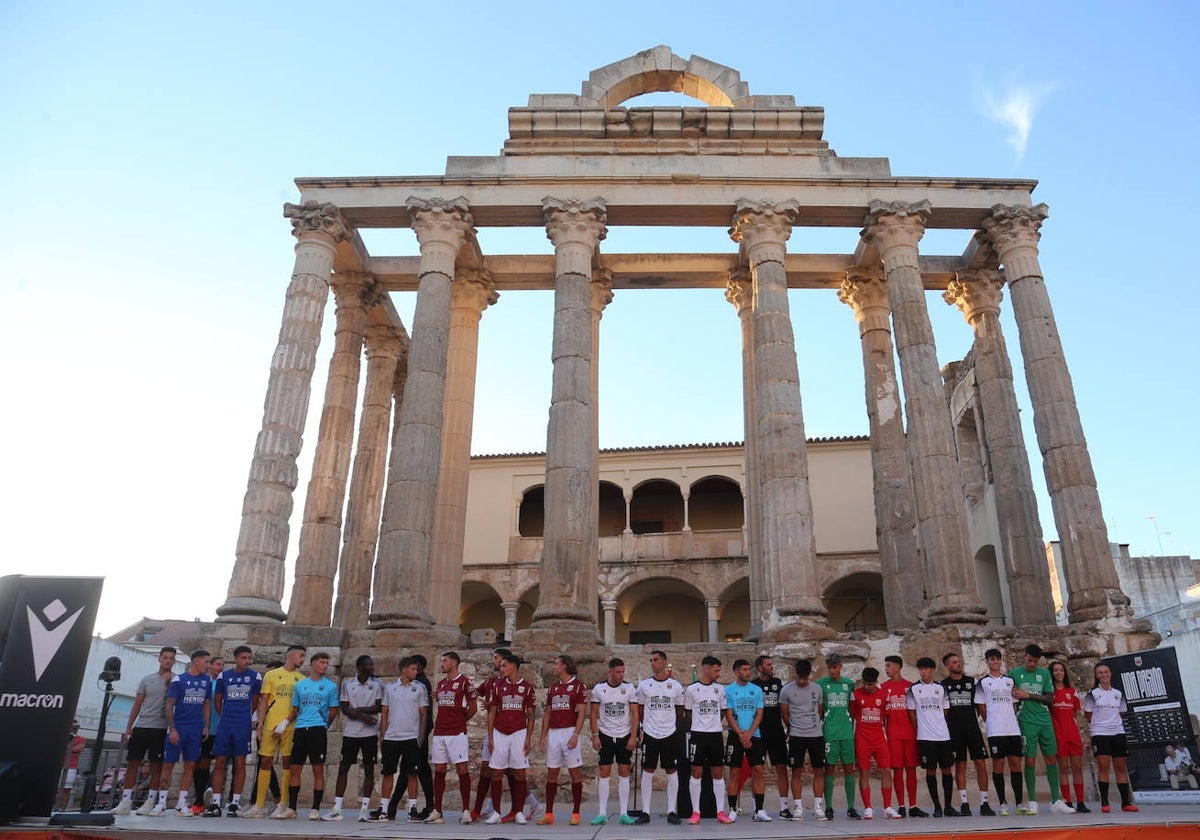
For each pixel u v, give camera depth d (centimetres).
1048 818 1095
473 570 3475
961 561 1805
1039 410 1984
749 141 2217
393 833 898
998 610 2888
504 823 1116
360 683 1241
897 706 1216
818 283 2511
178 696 1227
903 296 2048
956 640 1678
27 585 980
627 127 2203
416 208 2123
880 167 2208
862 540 3359
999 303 2370
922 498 1884
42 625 969
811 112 2208
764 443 1914
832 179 2164
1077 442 1912
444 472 2250
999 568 2853
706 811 1223
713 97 2409
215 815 1191
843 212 2164
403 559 1830
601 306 2392
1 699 945
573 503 1838
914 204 2133
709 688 1172
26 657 956
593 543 2139
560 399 1927
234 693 1245
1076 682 1647
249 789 1548
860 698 1226
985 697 1234
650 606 3722
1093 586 1781
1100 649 1680
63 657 962
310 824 1061
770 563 1808
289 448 1931
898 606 2111
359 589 2302
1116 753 1245
